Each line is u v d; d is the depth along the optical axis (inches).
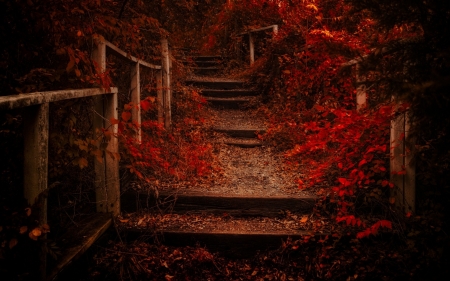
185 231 140.8
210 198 156.9
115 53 151.8
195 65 393.1
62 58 125.5
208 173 187.0
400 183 140.1
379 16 85.4
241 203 156.6
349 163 154.3
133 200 155.1
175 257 134.3
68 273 108.1
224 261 137.3
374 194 143.1
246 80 342.3
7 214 84.0
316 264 130.3
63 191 138.7
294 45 269.3
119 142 144.4
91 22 128.6
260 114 283.4
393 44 83.4
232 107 309.0
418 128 82.8
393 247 134.0
